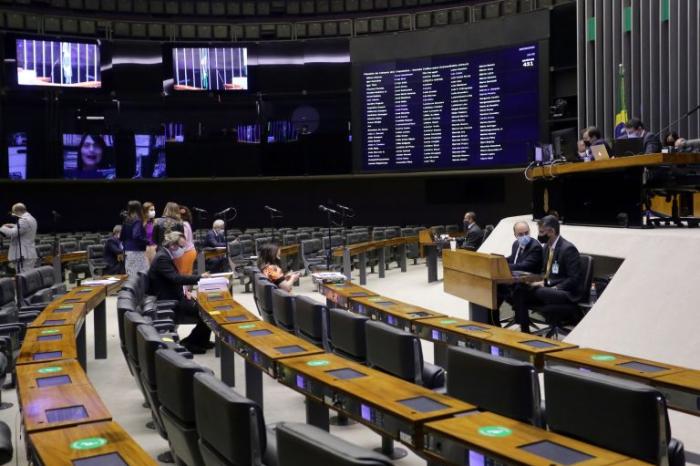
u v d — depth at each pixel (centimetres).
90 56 1734
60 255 1246
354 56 1773
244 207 1998
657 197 986
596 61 1566
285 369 351
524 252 714
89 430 257
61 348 396
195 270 1255
